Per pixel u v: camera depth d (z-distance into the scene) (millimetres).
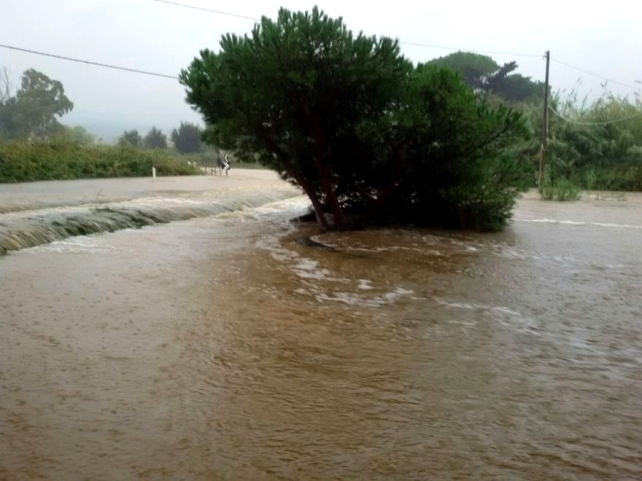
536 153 29672
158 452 3377
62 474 3131
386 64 11227
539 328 5922
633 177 26625
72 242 10227
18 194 17203
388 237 11539
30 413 3811
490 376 4609
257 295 6930
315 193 13438
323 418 3844
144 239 10750
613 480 3186
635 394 4324
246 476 3156
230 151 13156
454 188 12477
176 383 4348
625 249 10555
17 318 5793
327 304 6648
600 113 32188
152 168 29750
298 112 11695
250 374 4559
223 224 13133
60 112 50125
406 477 3172
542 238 11773
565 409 4039
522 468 3281
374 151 12094
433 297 7070
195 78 12102
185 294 6863
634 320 6250
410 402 4105
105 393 4141
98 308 6203
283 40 10555
